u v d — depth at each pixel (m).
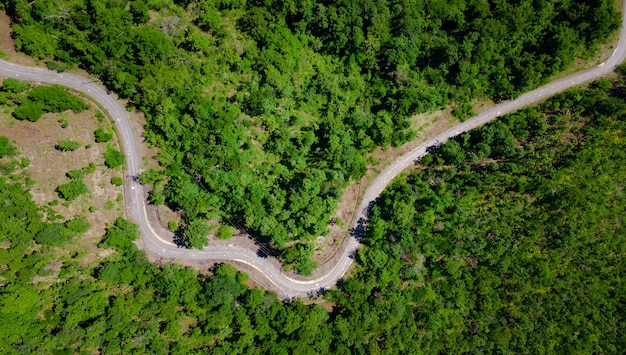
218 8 110.31
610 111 108.12
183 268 108.12
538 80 112.75
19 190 96.38
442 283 112.50
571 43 111.88
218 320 104.75
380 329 110.56
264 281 112.88
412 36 112.69
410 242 110.81
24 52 100.06
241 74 109.50
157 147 107.12
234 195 106.31
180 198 105.06
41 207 98.94
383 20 111.12
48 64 101.12
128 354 99.00
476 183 111.81
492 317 110.00
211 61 107.75
